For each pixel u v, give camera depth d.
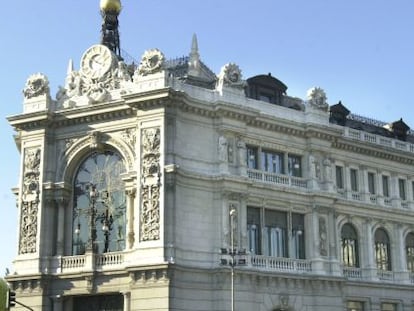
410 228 80.69
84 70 68.12
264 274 63.50
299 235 69.06
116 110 64.44
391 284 75.81
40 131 67.44
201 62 74.31
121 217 64.06
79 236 65.75
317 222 69.44
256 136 67.44
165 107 61.81
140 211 61.16
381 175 78.88
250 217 65.81
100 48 68.00
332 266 69.19
